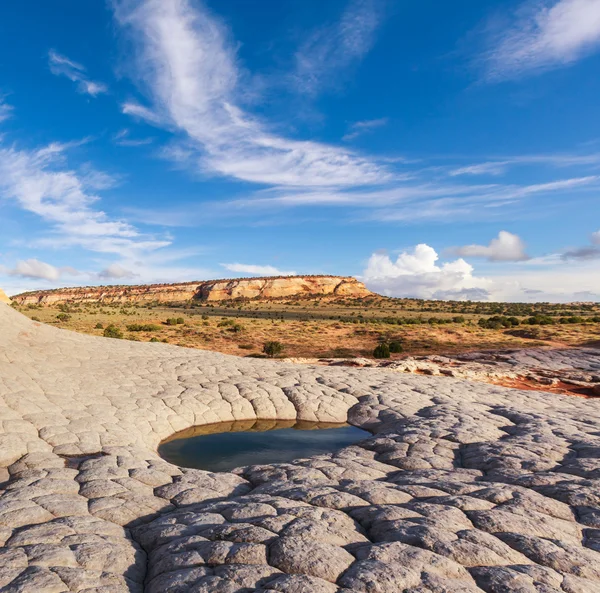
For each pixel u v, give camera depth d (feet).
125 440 38.73
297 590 14.48
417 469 30.71
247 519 20.66
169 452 42.22
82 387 51.29
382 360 105.09
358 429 51.11
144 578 17.12
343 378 68.80
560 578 15.66
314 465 31.22
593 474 27.12
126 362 66.39
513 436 38.55
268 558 16.83
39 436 36.17
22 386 46.98
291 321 280.92
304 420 54.13
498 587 15.01
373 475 29.22
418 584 14.94
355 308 469.57
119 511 23.29
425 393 61.21
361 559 16.53
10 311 70.23
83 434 37.78
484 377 89.92
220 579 15.51
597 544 18.53
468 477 27.71
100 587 15.76
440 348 148.46
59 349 65.31
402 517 20.24
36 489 25.54
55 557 17.31
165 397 53.11
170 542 18.79
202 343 159.74
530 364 110.32
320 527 19.04
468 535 18.28
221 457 41.32
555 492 23.98
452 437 37.86
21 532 19.81
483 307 493.36
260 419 53.83
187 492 26.11
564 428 40.06
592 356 118.83
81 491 25.95
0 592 14.79
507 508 21.36
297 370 73.46
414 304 541.75
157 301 615.57
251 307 489.67
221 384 60.80
